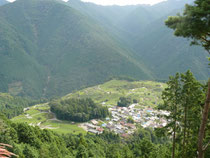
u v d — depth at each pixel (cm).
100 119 16812
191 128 2891
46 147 6028
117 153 6969
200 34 1502
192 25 1416
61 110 16588
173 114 2906
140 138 11712
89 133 13650
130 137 12175
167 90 2939
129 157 6303
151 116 16888
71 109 16625
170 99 2906
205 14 1344
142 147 5275
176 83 2850
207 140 2695
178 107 2939
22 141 6247
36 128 7469
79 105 17412
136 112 18250
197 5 1452
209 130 2659
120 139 12262
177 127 2936
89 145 9238
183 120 2903
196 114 2789
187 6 1485
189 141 3161
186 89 2741
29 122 15912
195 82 2758
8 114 17700
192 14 1401
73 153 8212
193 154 3031
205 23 1387
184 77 2797
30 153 4900
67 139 9819
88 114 16388
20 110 19462
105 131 12812
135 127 14388
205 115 1639
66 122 16150
